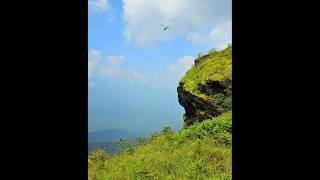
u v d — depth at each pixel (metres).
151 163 10.44
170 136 14.28
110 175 10.41
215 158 9.68
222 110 14.93
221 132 11.70
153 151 12.80
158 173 9.57
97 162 11.99
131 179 9.73
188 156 10.27
